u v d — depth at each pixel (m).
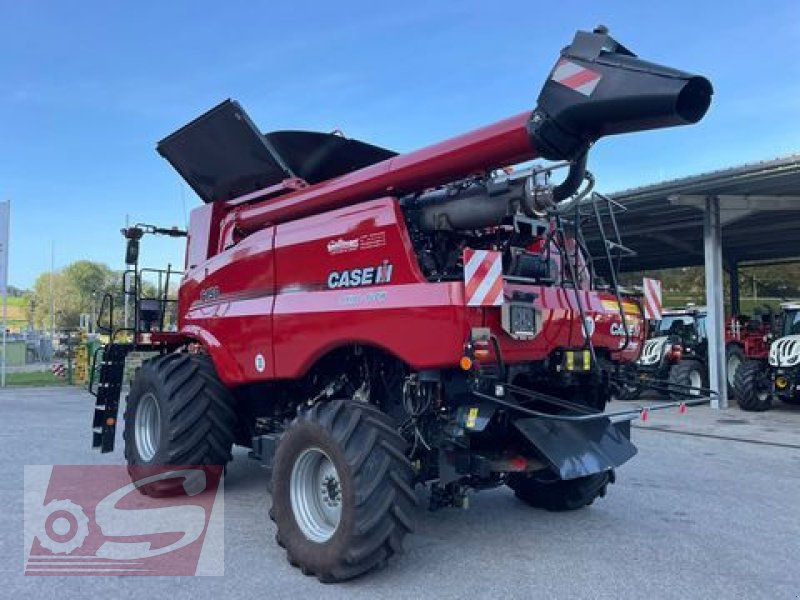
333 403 4.67
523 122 4.27
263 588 4.28
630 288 5.75
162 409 6.21
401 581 4.39
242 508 6.12
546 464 4.83
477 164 4.58
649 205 14.47
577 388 5.48
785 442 10.16
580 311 4.76
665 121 3.94
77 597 4.14
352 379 5.41
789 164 11.59
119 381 7.19
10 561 4.75
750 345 16.89
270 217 6.07
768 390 14.24
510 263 4.83
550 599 4.10
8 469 7.65
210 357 6.56
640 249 20.03
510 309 4.32
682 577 4.49
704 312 17.25
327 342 4.92
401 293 4.45
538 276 5.02
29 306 81.25
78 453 8.61
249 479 7.25
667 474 7.82
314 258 5.18
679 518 5.93
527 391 4.63
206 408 6.22
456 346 4.14
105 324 7.53
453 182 4.82
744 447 9.75
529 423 4.80
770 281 31.27
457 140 4.62
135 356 8.57
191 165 6.92
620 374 5.72
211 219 6.81
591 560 4.81
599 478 5.89
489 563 4.73
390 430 4.48
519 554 4.93
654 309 5.60
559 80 4.16
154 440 6.62
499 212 4.52
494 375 4.42
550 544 5.17
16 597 4.13
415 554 4.93
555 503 6.00
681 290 34.62
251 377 5.66
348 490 4.26
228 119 6.13
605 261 5.64
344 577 4.30
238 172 6.58
